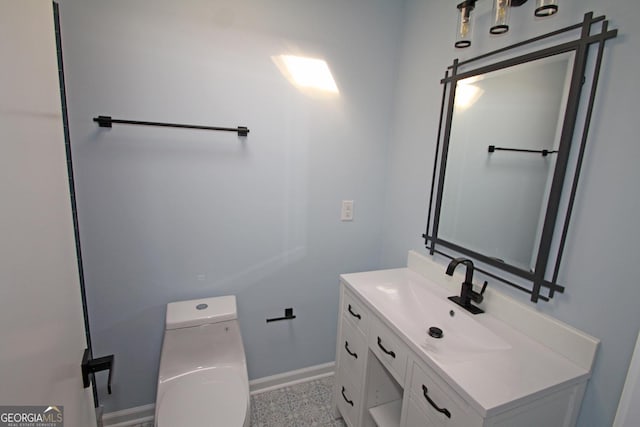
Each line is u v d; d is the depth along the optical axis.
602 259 0.91
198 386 1.39
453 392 0.90
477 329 1.18
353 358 1.52
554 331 1.02
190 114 1.49
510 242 1.19
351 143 1.84
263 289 1.81
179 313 1.51
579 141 0.96
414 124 1.72
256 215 1.71
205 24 1.44
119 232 1.47
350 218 1.94
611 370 0.90
